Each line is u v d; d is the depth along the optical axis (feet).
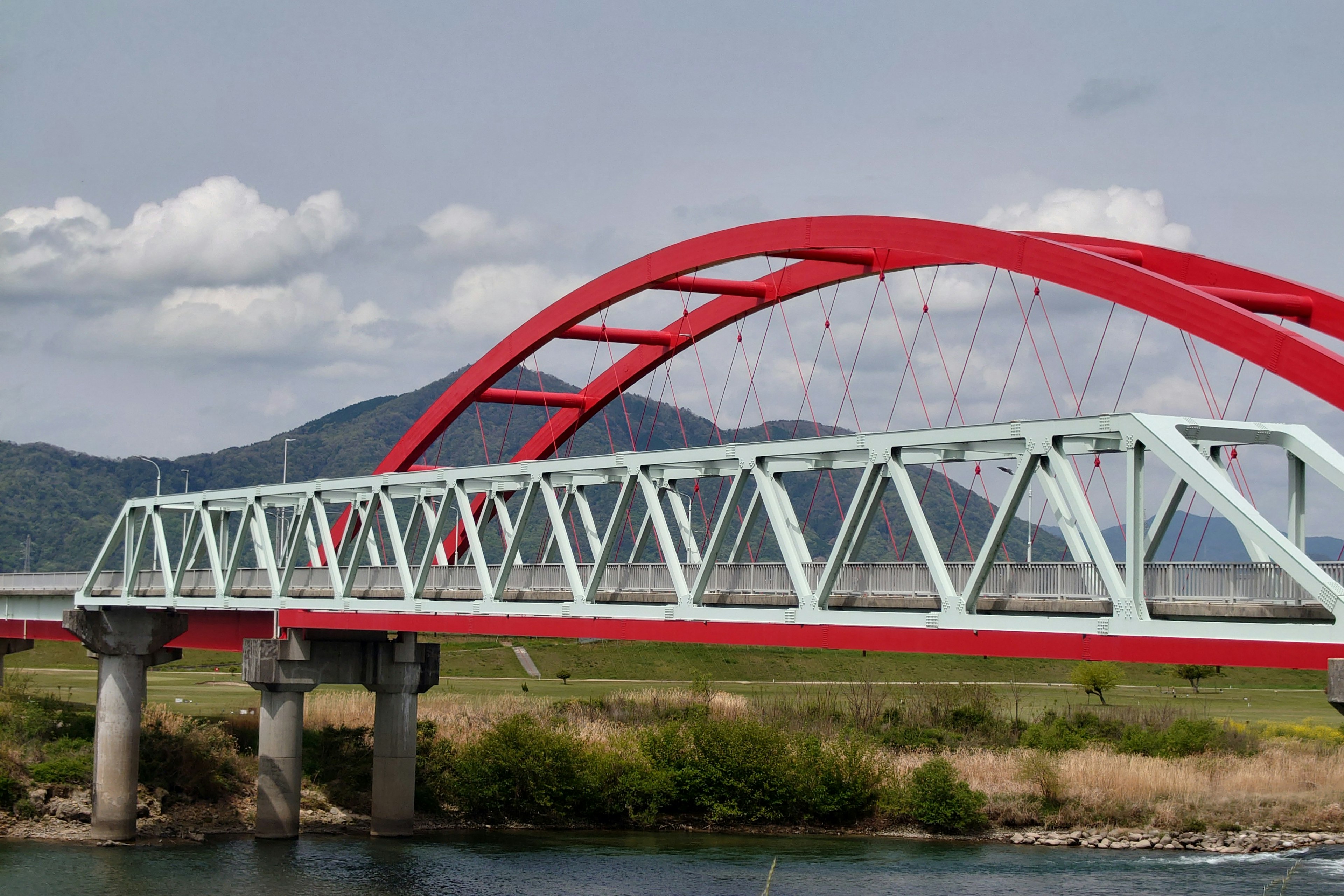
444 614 143.23
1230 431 87.86
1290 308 115.44
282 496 174.29
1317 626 74.08
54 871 154.10
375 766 186.50
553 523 132.36
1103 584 88.28
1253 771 231.30
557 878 157.69
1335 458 84.07
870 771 210.18
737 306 184.55
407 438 212.02
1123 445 86.43
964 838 199.31
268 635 181.27
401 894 145.18
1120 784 217.36
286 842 177.78
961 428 95.86
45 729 210.79
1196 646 80.07
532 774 201.77
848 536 102.22
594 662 411.95
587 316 183.73
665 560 118.21
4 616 237.45
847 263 159.22
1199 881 166.20
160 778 195.52
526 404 215.92
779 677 401.70
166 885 147.23
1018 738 277.85
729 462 116.88
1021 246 125.08
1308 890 161.27
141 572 199.72
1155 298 111.55
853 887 157.07
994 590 96.53
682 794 207.72
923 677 404.16
